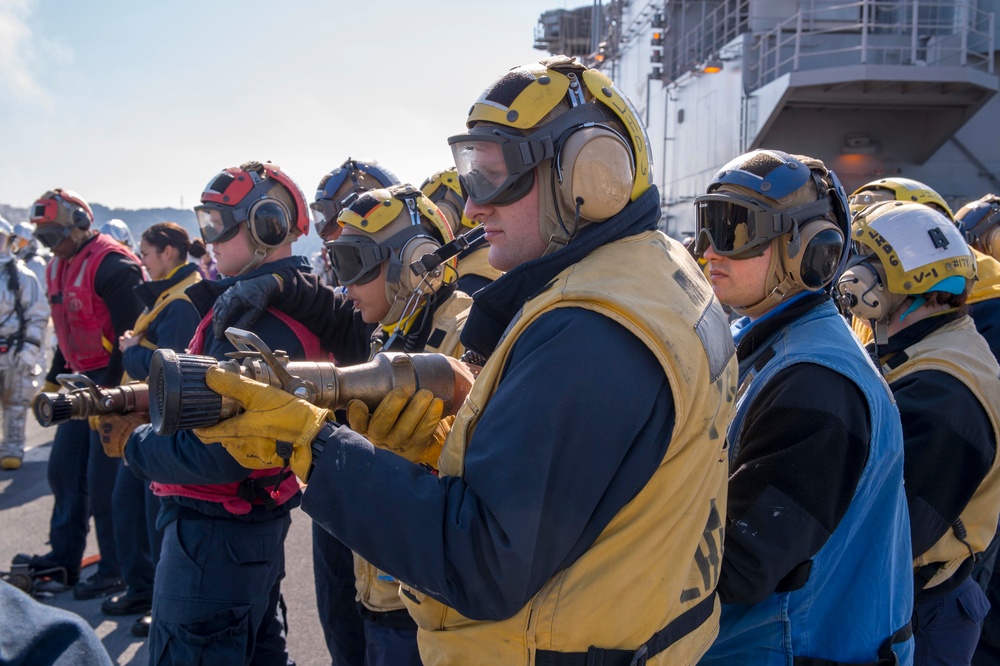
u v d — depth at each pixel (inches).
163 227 179.0
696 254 81.4
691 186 429.7
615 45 591.8
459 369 63.7
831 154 365.1
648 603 52.8
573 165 56.2
